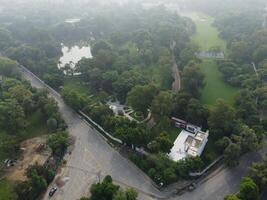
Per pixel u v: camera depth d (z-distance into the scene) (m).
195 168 168.25
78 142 197.38
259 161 183.50
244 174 174.88
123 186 164.62
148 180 168.50
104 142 197.62
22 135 199.75
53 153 186.75
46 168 170.88
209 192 163.12
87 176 171.38
